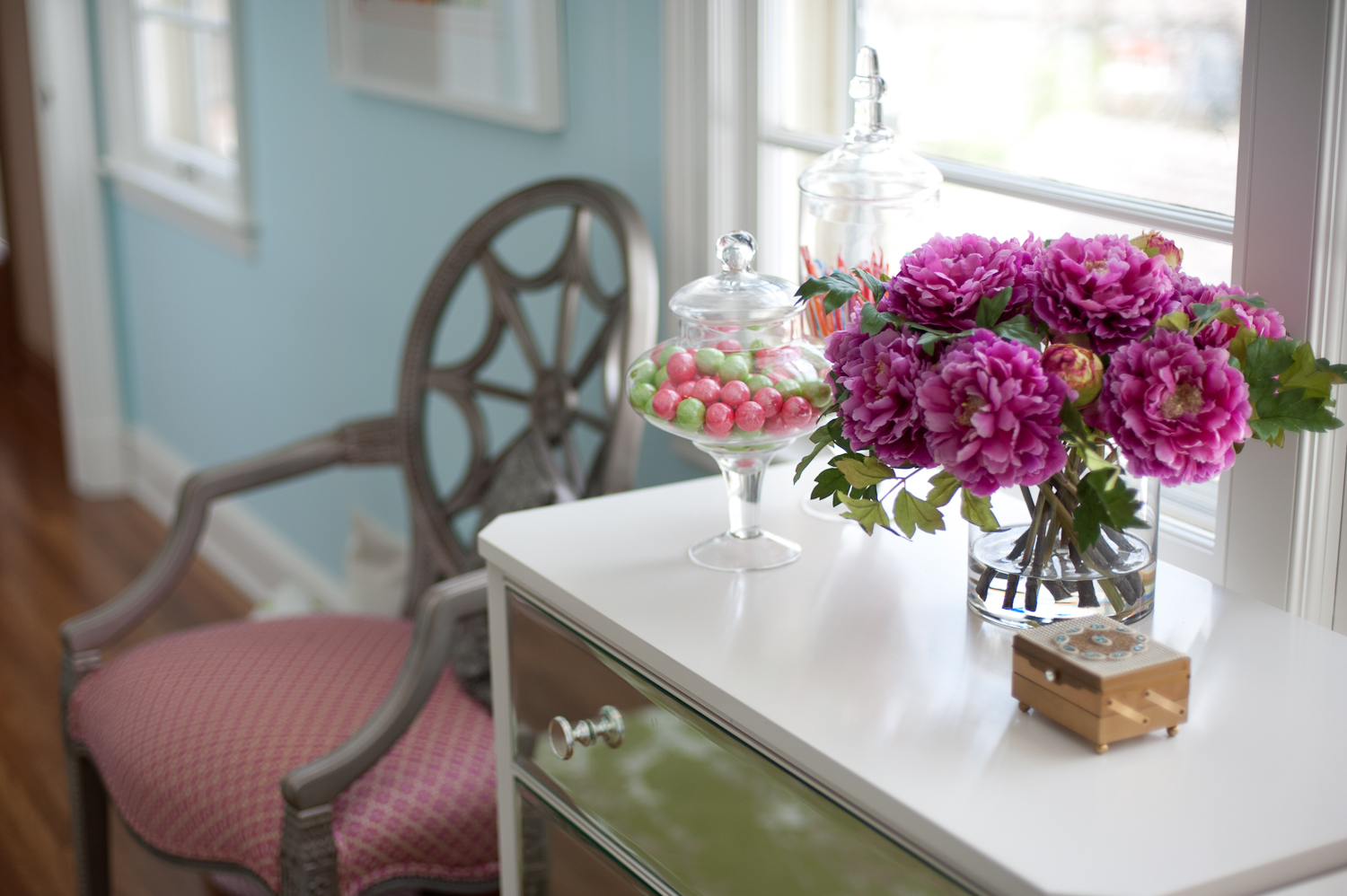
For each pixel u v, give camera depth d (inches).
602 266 84.4
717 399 46.1
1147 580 43.7
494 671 54.4
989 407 37.1
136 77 156.4
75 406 166.4
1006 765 35.7
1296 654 42.1
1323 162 44.4
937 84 65.9
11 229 215.5
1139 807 33.6
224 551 144.9
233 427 143.1
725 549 49.8
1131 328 38.4
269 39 120.1
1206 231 53.2
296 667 70.9
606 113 81.6
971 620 44.5
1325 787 34.5
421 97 97.8
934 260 41.1
